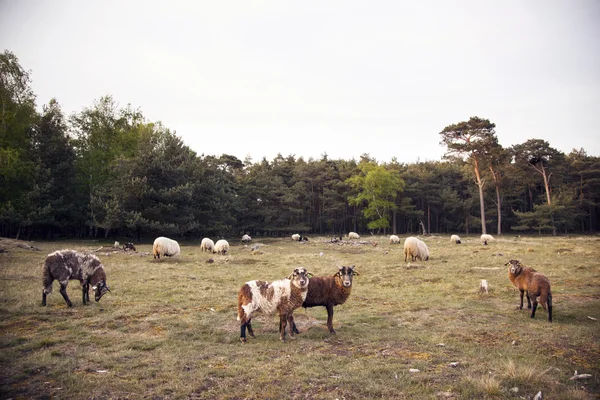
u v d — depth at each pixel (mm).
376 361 6355
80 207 43406
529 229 69812
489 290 12625
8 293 11312
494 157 55156
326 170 75438
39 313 9281
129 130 50750
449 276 15727
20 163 35625
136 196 39719
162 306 10289
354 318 9258
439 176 78250
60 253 10070
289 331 7969
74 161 44656
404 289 13148
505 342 7359
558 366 6121
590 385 5402
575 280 14008
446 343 7320
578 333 7773
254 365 6195
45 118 42375
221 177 58188
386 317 9414
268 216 62344
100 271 10523
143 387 5336
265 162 80875
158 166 41781
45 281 9844
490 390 5094
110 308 9906
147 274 15969
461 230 76250
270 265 20109
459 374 5816
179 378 5652
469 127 54656
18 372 5797
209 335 7848
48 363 6133
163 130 52594
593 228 71625
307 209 74812
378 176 62094
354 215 74375
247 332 8133
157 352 6816
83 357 6500
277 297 7496
